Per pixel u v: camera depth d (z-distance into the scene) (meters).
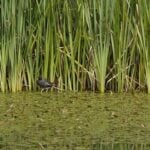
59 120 22.45
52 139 19.78
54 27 27.19
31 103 25.38
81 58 27.94
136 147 18.84
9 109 24.14
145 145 19.08
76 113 23.56
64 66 27.77
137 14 27.11
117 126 21.61
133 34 27.23
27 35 27.53
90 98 26.42
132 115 23.30
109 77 28.12
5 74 27.55
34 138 19.92
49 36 27.19
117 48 27.33
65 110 24.03
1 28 27.28
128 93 27.59
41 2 27.09
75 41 27.34
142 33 27.05
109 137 20.09
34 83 28.02
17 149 18.55
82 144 19.19
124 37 27.27
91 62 27.77
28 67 27.81
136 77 28.20
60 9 27.34
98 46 27.33
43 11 27.06
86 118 22.75
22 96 26.81
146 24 27.09
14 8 27.05
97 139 19.84
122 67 27.55
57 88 27.89
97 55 27.45
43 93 27.55
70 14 27.03
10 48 27.36
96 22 27.16
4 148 18.66
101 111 23.92
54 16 27.00
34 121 22.33
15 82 27.66
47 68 27.64
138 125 21.78
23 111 23.91
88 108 24.44
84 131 20.88
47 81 27.36
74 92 27.69
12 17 27.09
